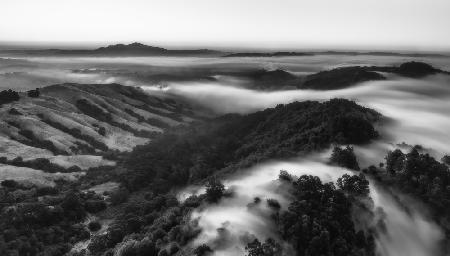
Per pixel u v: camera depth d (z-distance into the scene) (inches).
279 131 6609.3
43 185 5585.6
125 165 6481.3
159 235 3577.8
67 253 3890.3
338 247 3134.8
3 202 4785.9
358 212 3646.7
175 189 5482.3
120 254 3427.7
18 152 6939.0
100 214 4758.9
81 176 6220.5
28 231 4114.2
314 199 3617.1
